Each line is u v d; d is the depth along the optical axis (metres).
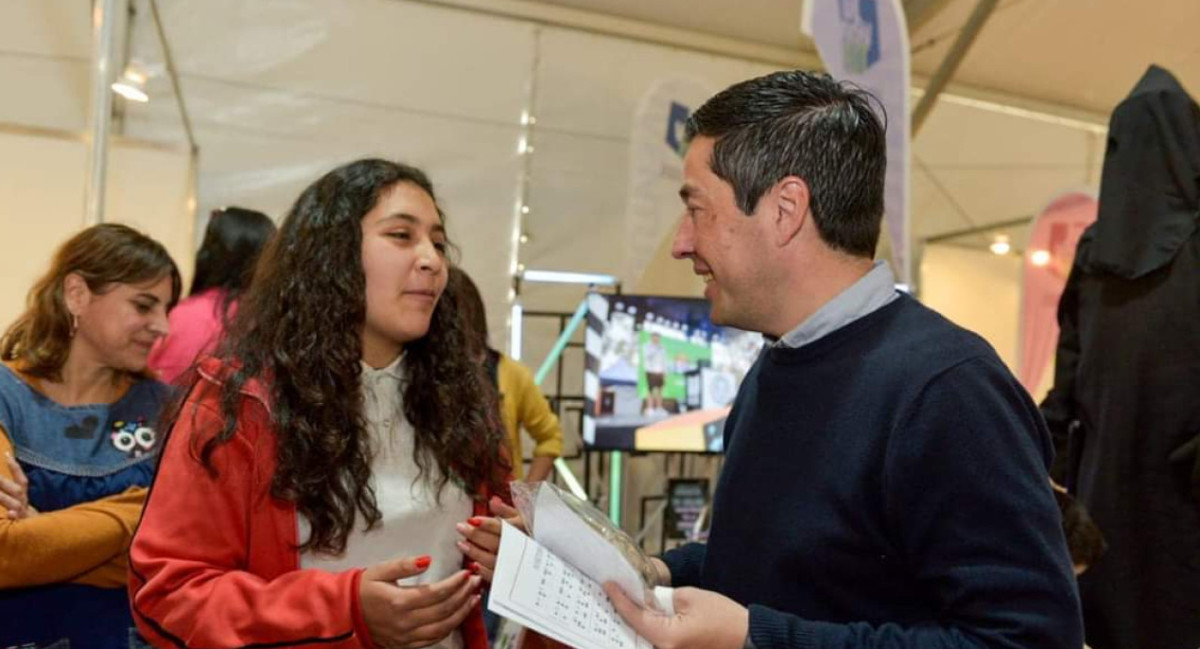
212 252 2.05
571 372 4.52
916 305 0.94
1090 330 1.72
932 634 0.78
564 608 0.80
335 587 0.91
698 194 0.95
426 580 1.10
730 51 4.74
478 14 4.28
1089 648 1.66
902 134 2.70
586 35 4.49
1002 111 5.53
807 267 0.91
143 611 0.95
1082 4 4.45
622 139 4.64
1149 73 1.75
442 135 4.31
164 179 3.31
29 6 3.58
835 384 0.90
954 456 0.79
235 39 3.96
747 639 0.80
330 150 4.12
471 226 4.36
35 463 1.43
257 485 1.01
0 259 2.95
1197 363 1.56
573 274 4.15
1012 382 0.83
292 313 1.07
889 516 0.83
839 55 2.63
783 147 0.90
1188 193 1.61
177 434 1.02
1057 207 4.01
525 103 4.45
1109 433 1.65
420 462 1.14
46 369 1.50
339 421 1.05
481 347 1.45
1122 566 1.61
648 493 4.45
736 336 3.30
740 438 1.00
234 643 0.90
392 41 4.19
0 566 1.25
